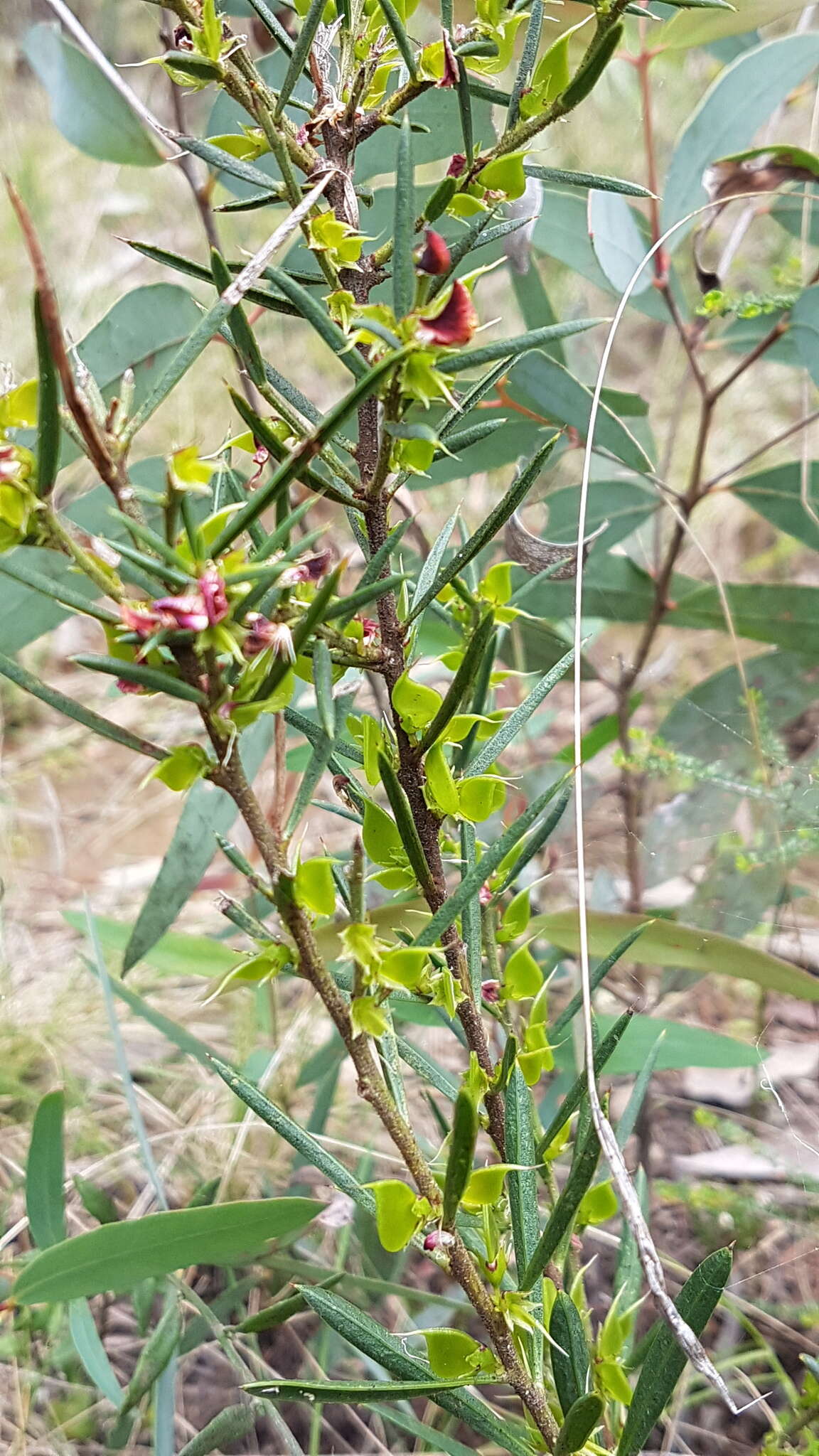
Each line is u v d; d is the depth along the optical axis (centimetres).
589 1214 21
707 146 37
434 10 29
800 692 44
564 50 15
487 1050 18
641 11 17
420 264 13
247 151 17
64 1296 24
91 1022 46
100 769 65
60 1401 32
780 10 33
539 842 21
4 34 104
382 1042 20
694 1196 35
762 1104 42
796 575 66
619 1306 22
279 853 14
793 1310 33
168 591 13
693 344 40
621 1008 44
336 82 17
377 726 17
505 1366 17
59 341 11
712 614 42
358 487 16
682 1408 31
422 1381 17
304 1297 18
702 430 40
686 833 43
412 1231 16
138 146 37
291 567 12
